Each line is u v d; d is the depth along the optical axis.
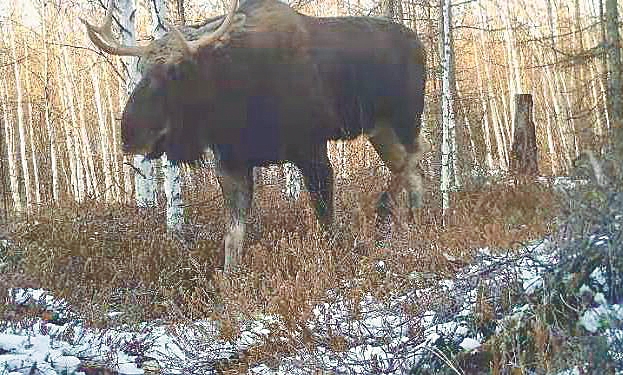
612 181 4.61
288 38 7.97
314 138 8.16
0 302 5.72
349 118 8.84
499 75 36.34
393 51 9.29
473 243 6.41
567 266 4.46
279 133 7.92
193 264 7.22
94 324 5.82
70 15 28.92
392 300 5.62
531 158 12.36
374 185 10.87
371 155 14.82
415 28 15.90
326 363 4.76
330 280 5.91
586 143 5.98
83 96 33.38
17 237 8.81
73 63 32.25
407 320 4.94
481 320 4.54
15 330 5.51
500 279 4.94
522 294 4.55
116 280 7.16
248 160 7.85
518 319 4.33
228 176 7.79
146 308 6.45
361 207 8.48
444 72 10.18
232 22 7.30
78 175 29.81
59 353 5.08
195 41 7.29
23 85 33.56
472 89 32.31
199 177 13.23
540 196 8.38
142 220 9.25
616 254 4.30
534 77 35.19
